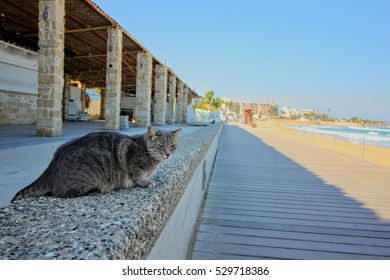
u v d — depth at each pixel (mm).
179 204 2139
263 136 19484
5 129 9180
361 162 9086
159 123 19062
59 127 7500
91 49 15398
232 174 6633
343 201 4660
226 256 2709
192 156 3031
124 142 1979
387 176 6887
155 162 2096
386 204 4539
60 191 1623
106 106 11383
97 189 1739
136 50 14703
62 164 1677
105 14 9930
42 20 7316
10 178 2873
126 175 1901
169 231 1733
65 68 21016
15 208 1323
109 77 11367
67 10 9680
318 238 3178
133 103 31750
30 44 14125
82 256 846
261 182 5887
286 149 12188
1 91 11852
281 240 3105
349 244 3045
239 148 12047
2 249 883
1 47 11602
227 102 95750
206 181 5109
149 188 1809
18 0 9484
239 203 4375
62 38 7629
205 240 3037
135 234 1088
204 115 41094
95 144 1844
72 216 1200
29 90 13312
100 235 993
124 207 1344
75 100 24656
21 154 4270
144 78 14938
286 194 4992
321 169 7699
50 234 1000
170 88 22641
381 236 3266
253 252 2807
